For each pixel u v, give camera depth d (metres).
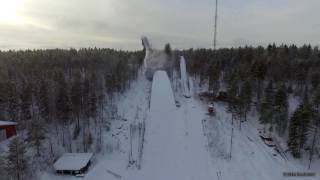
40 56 150.75
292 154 71.62
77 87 82.38
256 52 137.38
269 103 83.44
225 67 129.50
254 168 66.44
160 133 80.94
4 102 82.38
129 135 79.81
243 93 85.62
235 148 74.00
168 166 66.75
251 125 86.00
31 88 86.81
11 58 144.38
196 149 73.19
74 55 165.38
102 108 89.75
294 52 137.00
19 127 77.56
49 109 81.12
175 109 96.25
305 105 72.38
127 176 63.06
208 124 85.56
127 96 110.81
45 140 73.62
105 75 116.00
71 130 79.69
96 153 71.19
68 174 61.44
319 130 74.81
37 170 61.59
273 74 108.50
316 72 101.19
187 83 121.12
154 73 133.62
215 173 64.06
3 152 63.22
